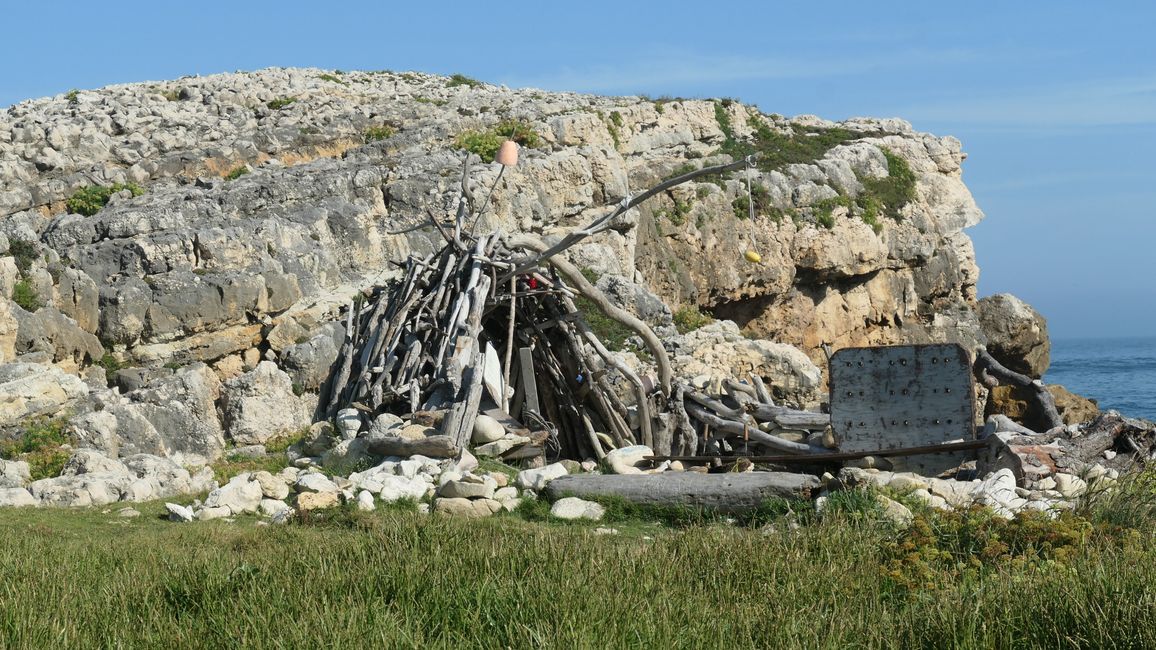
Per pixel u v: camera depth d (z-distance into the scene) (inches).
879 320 1866.4
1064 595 289.6
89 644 277.4
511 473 598.5
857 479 481.7
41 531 470.3
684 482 514.3
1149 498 436.1
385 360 707.4
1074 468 534.3
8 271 840.3
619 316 751.7
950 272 1950.1
